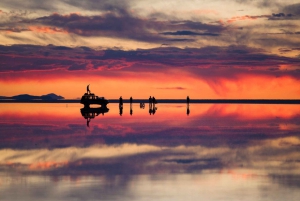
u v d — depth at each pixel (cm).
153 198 2433
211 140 5297
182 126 7294
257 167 3378
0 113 11669
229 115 10738
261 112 12519
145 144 4912
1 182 2827
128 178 2956
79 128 6931
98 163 3588
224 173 3134
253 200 2389
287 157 3903
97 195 2489
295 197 2439
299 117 9988
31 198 2428
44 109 14300
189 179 2922
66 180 2891
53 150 4409
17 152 4256
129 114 10981
